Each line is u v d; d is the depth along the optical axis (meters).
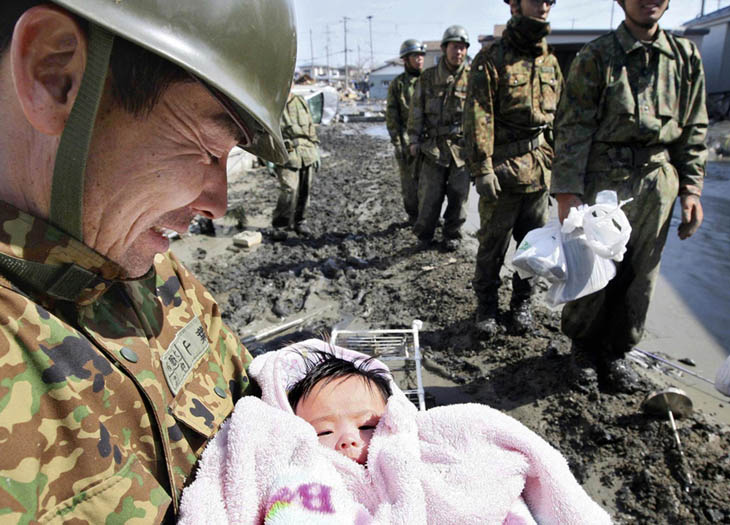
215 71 0.78
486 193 4.12
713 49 21.81
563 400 3.56
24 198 0.81
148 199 0.86
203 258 6.75
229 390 1.33
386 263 6.55
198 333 1.22
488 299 4.52
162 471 0.96
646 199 3.11
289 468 1.22
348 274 6.16
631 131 3.04
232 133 0.91
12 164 0.79
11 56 0.68
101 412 0.85
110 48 0.70
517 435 1.48
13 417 0.70
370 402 1.66
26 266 0.79
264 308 5.32
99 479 0.79
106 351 0.89
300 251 7.04
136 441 0.92
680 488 2.80
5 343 0.73
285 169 7.34
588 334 3.57
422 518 1.30
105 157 0.78
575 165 3.19
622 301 3.40
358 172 14.13
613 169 3.13
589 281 2.98
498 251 4.38
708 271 5.70
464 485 1.40
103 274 0.89
